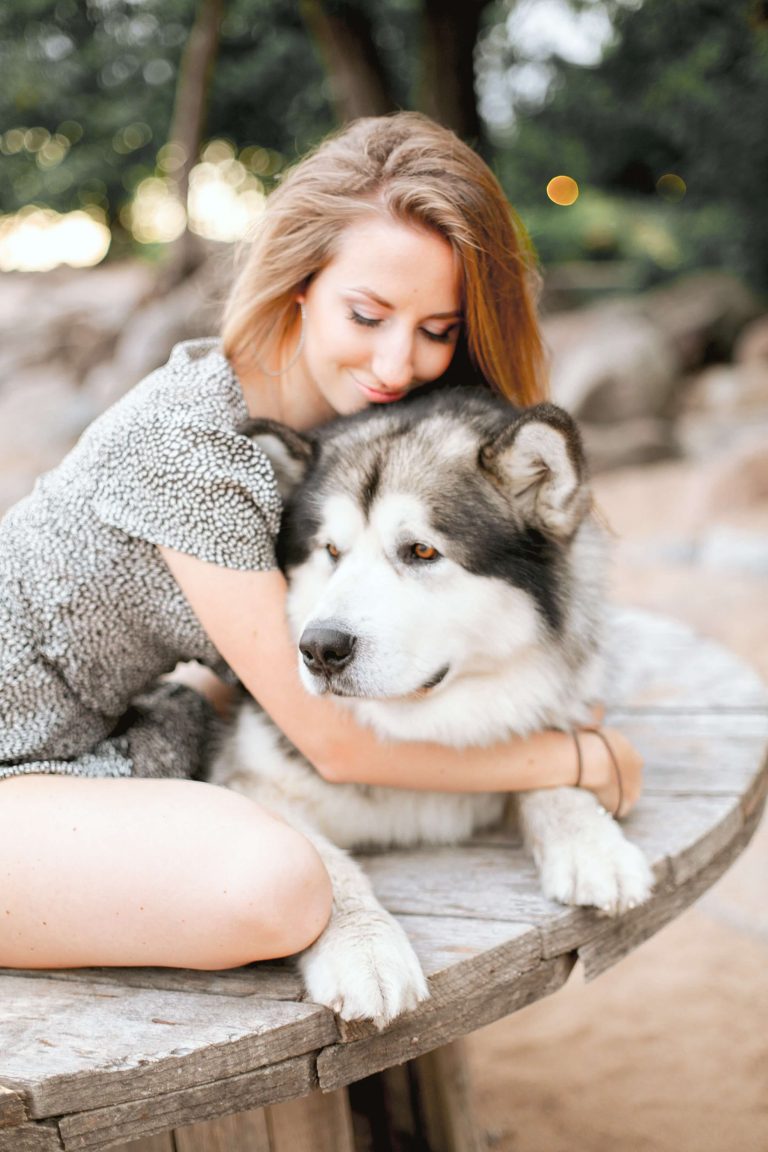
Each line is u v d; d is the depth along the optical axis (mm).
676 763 2447
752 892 3971
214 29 12586
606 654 2521
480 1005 1696
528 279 2648
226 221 20641
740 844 2250
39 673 1960
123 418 2064
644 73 14234
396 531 2205
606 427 12070
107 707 2094
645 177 22344
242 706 2477
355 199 2260
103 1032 1518
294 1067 1531
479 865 2117
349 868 1930
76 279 22406
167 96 17797
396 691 2078
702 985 3525
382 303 2279
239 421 2258
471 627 2193
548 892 1896
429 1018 1640
